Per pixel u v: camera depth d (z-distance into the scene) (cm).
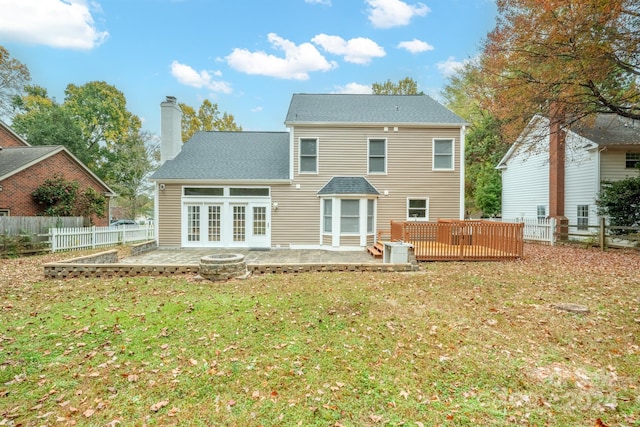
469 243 1043
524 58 1111
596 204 1397
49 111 3036
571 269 862
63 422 266
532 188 1891
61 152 1827
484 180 2359
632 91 1104
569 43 998
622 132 1560
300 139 1416
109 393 305
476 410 280
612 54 950
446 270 865
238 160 1520
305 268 839
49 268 779
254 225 1431
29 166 1627
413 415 273
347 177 1408
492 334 434
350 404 288
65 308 539
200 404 289
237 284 706
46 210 1689
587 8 919
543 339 417
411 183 1412
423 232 1058
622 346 395
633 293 614
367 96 1648
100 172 3447
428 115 1453
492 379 327
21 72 2519
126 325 462
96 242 1436
